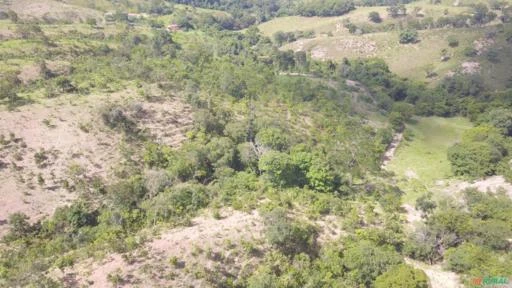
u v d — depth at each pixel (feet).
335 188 249.14
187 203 199.11
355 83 503.61
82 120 265.34
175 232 178.60
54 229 195.21
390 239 194.08
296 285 156.76
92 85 312.71
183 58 436.76
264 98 370.73
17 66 332.80
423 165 323.98
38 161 231.71
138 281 152.15
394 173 308.40
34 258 172.45
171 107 301.84
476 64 562.25
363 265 166.20
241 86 375.45
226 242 171.32
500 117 372.17
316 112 373.81
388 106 447.83
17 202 209.15
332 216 209.15
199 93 339.16
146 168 242.78
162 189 216.74
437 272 182.60
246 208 196.65
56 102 279.08
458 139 382.01
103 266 158.61
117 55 410.52
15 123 251.60
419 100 477.36
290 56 552.41
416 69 597.52
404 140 375.86
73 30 486.79
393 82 517.55
